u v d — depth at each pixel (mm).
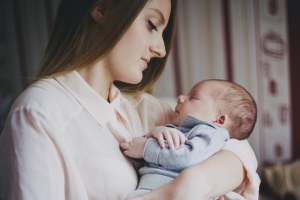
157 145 776
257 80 2277
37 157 638
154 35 815
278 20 2238
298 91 2279
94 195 718
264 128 2311
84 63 782
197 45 2260
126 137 836
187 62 2268
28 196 617
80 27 802
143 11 786
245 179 795
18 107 680
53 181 646
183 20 2242
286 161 2320
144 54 808
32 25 2244
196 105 962
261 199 2006
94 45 765
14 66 2277
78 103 768
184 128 889
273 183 2031
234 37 2256
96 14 804
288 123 2309
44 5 2227
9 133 661
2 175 662
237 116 951
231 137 958
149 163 799
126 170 767
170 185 681
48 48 840
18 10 2238
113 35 752
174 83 2271
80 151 722
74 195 679
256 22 2240
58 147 666
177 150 757
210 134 809
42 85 738
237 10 2238
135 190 754
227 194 794
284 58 2260
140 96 1018
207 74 2281
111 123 814
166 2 820
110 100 875
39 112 668
